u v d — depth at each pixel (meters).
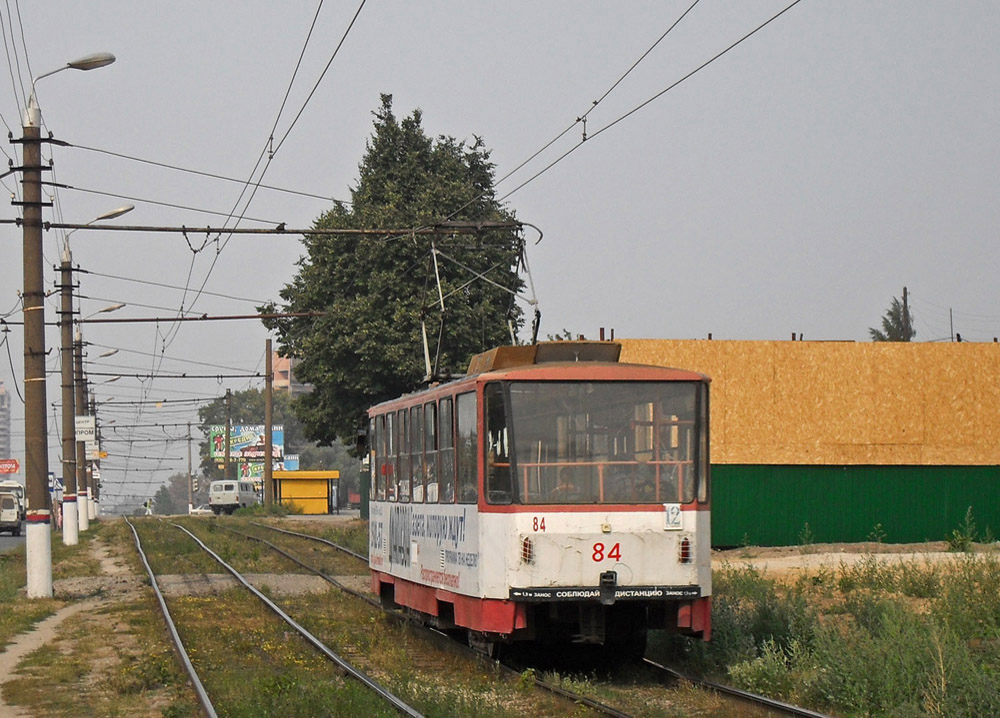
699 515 18.81
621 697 17.17
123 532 66.69
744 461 43.31
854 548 40.12
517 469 18.47
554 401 18.77
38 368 32.38
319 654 20.97
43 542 32.16
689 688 17.42
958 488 43.84
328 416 63.06
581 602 18.30
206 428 186.00
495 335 59.44
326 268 61.59
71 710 16.64
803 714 15.25
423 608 22.52
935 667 16.02
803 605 21.61
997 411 44.03
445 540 20.88
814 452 43.59
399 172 63.31
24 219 32.38
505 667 19.41
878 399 43.91
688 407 19.11
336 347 59.22
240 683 18.06
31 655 21.69
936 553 37.47
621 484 18.72
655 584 18.45
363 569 40.28
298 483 104.31
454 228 32.66
